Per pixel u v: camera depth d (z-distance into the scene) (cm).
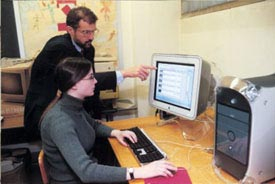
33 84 180
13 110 204
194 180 104
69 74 120
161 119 177
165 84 161
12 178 209
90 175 107
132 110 257
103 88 182
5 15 227
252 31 145
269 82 93
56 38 180
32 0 227
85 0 236
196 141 142
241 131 95
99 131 152
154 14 230
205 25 190
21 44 233
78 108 128
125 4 247
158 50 235
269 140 94
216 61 181
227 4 163
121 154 130
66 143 112
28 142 245
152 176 105
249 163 93
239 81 93
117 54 254
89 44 182
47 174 125
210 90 163
